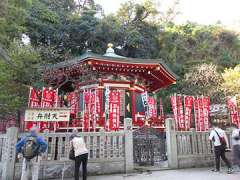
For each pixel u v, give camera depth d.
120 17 39.16
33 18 29.36
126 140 10.52
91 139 10.11
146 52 36.59
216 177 8.91
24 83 15.84
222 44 47.38
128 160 10.34
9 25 17.34
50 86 16.77
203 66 32.31
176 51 40.34
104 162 10.02
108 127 12.64
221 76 30.20
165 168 10.84
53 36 30.62
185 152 11.60
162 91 31.94
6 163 8.80
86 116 13.86
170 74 19.98
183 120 12.93
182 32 44.31
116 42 34.25
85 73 17.39
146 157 11.46
